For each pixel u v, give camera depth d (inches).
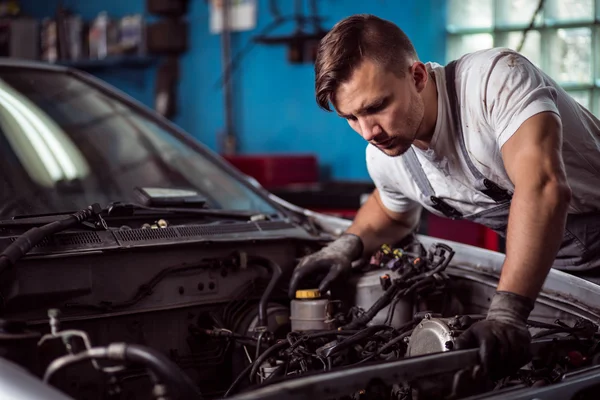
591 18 159.5
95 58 246.4
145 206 85.6
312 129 211.9
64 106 100.3
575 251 75.7
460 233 138.0
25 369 51.7
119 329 72.6
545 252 56.2
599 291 68.7
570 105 71.4
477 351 53.8
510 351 53.6
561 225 57.1
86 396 68.3
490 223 76.8
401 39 62.3
